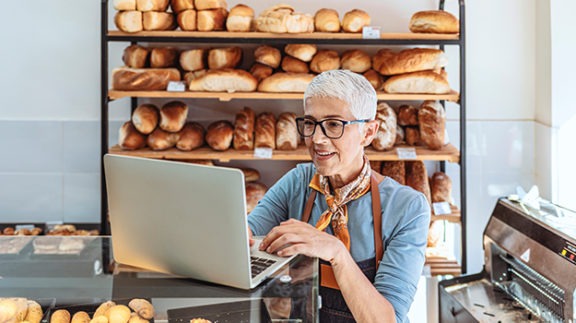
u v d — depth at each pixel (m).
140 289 1.38
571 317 2.18
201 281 1.44
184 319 1.34
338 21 3.34
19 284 1.37
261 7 3.66
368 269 1.88
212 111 3.71
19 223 3.68
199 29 3.29
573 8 3.43
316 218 1.98
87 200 3.74
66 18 3.62
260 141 3.40
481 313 2.57
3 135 3.68
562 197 3.49
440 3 3.58
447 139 3.57
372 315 1.67
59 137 3.69
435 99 3.34
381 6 3.66
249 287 1.39
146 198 1.46
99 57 3.65
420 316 3.46
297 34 3.28
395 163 3.49
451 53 3.72
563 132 3.49
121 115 3.70
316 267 1.48
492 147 3.78
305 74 3.36
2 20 3.61
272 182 3.77
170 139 3.43
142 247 1.51
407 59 3.35
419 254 1.85
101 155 3.34
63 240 1.67
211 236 1.40
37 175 3.71
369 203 1.92
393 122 3.43
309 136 1.82
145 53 3.45
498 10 3.70
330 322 1.86
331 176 1.94
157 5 3.28
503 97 3.75
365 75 3.46
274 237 1.61
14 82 3.65
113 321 1.31
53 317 1.32
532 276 2.54
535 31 3.69
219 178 1.36
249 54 3.67
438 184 3.53
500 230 2.75
